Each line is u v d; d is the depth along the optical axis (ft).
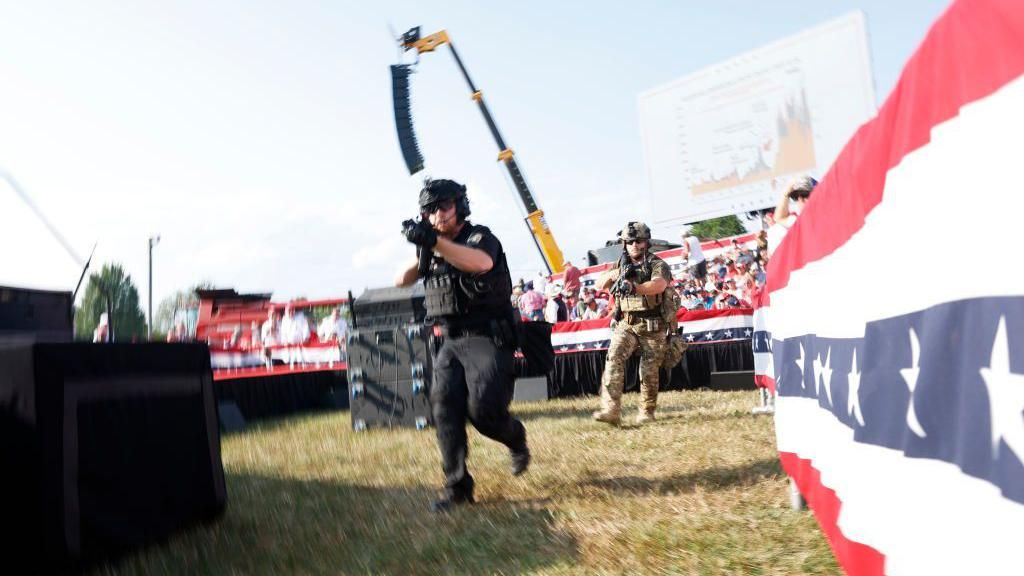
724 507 10.94
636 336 22.29
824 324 7.60
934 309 4.08
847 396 6.42
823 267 7.67
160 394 10.39
